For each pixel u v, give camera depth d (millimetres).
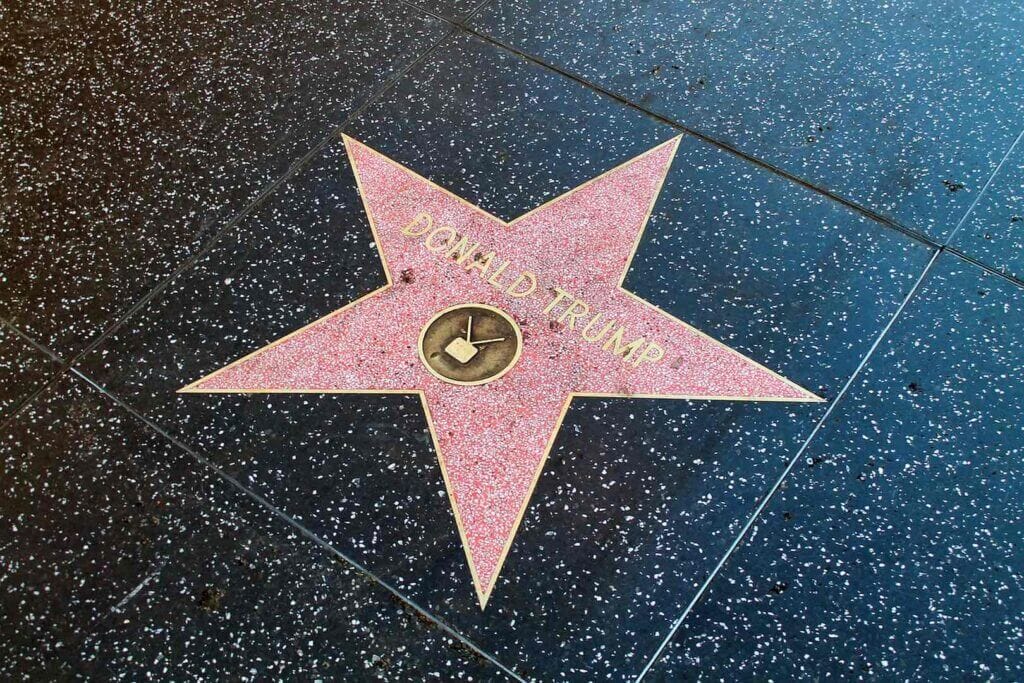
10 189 2209
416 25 2484
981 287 1980
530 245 2051
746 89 2314
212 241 2090
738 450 1778
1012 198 2109
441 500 1735
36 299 2023
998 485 1735
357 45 2447
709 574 1652
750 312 1946
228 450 1804
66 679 1574
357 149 2238
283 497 1749
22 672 1584
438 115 2295
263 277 2027
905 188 2129
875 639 1588
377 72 2389
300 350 1919
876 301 1960
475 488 1746
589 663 1575
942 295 1968
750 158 2186
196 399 1869
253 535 1709
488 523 1709
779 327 1927
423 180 2172
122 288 2027
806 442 1786
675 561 1666
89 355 1936
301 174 2195
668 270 2004
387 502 1737
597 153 2207
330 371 1889
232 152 2246
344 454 1792
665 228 2070
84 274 2053
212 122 2307
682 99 2303
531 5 2514
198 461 1792
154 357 1927
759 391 1846
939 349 1896
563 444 1787
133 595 1652
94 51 2467
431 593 1645
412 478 1761
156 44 2473
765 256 2025
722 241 2047
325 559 1682
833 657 1572
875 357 1888
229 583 1661
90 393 1886
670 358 1885
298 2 2547
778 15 2457
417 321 1946
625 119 2270
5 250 2104
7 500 1761
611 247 2041
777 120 2254
